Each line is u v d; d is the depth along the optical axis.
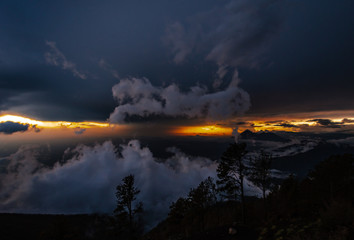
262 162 23.03
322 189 17.66
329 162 18.08
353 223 6.73
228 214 28.69
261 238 9.87
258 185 23.61
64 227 26.55
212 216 32.16
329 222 7.40
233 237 11.88
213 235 13.30
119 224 28.55
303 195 19.36
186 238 14.74
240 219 22.47
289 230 8.55
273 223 12.30
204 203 32.03
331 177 17.02
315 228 7.71
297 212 15.15
